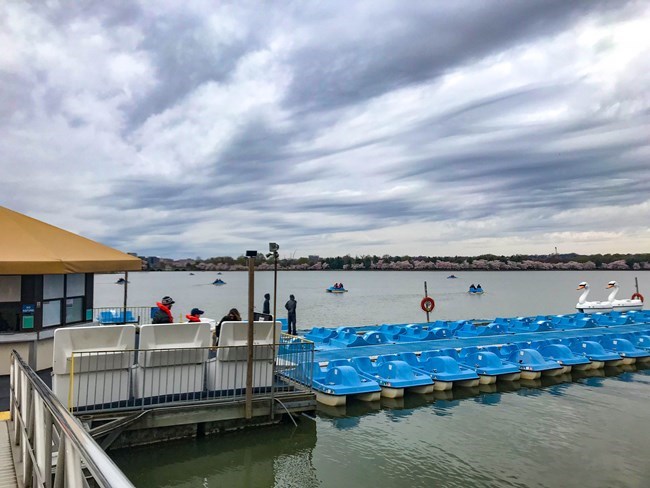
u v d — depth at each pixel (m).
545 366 17.20
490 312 51.06
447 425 12.10
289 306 21.73
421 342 21.19
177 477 8.72
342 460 9.77
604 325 28.09
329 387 13.26
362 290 108.12
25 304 10.09
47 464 4.14
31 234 10.38
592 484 8.91
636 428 12.05
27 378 5.10
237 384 9.54
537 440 11.12
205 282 172.25
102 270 10.80
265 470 9.18
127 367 8.20
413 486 8.70
